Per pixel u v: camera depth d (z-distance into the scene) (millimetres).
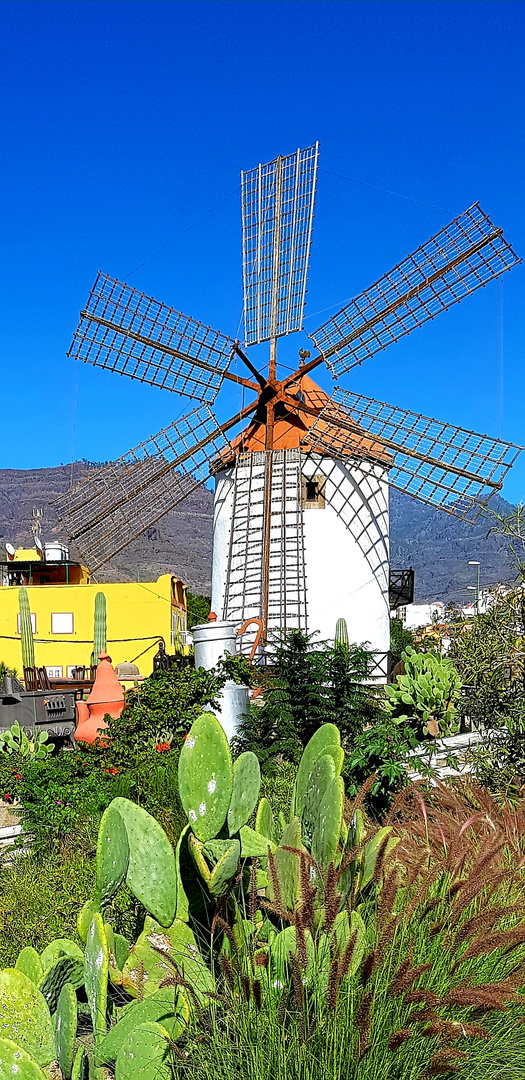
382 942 4246
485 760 9391
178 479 26922
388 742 9141
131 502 27375
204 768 5000
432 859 5531
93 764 13094
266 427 24688
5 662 30703
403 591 31984
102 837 4684
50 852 9945
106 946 4379
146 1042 4137
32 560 35031
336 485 23812
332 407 24500
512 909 4477
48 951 5203
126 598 30906
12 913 8195
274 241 25344
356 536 23750
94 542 27344
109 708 16219
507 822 6359
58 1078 4543
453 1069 3986
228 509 25141
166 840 5016
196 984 4586
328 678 13750
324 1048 3965
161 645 23953
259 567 23906
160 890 4918
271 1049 3959
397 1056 3938
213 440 26359
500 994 3984
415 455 23453
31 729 18281
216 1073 3990
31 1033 4699
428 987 4281
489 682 9750
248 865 5605
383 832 5504
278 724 13227
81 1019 4914
